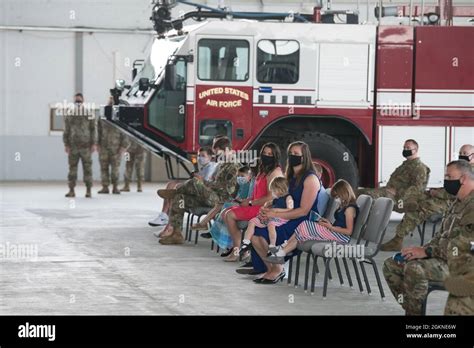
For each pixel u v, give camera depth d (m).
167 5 31.47
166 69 29.25
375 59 30.12
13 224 29.92
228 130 29.75
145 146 32.41
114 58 50.97
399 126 30.14
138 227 29.48
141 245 25.33
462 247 13.58
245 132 29.73
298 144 19.11
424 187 25.27
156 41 31.86
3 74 50.41
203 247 25.09
